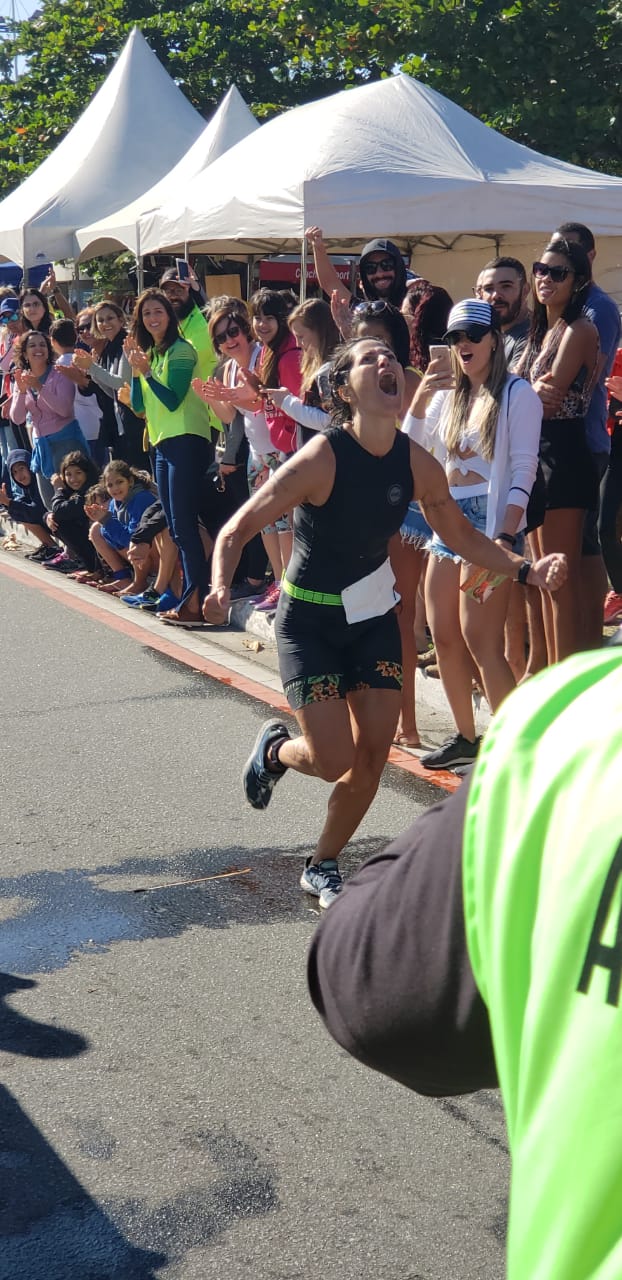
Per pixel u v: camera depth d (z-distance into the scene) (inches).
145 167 535.8
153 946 151.6
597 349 208.7
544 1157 29.5
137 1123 116.3
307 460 143.2
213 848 181.0
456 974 36.1
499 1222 103.0
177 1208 104.7
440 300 232.2
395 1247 100.1
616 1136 28.2
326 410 217.3
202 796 201.3
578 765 32.3
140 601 335.0
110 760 218.4
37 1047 129.4
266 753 164.4
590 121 656.4
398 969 38.2
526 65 669.9
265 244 475.8
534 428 185.8
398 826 187.6
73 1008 137.4
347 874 171.0
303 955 149.2
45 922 158.6
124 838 185.0
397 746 221.5
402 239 472.4
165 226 381.7
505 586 188.5
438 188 310.5
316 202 307.3
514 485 185.0
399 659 154.6
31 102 1048.8
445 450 196.9
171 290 314.7
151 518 328.8
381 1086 122.8
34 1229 102.1
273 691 259.4
